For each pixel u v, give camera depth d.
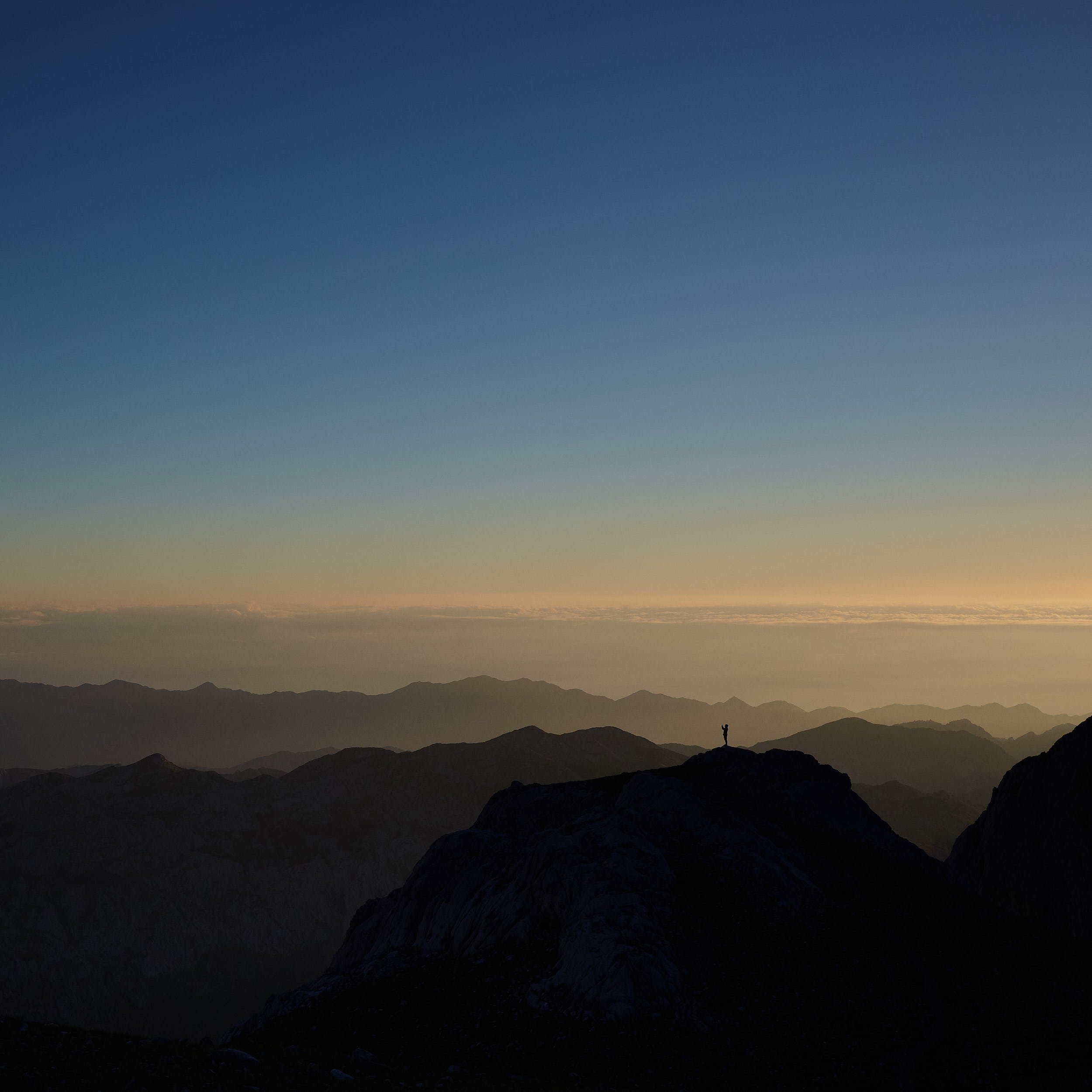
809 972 47.66
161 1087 27.14
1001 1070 39.34
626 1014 44.72
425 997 50.34
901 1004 44.72
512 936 55.97
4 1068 26.41
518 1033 45.00
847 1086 38.53
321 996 57.94
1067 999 46.44
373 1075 36.22
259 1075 30.56
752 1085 39.31
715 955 49.50
